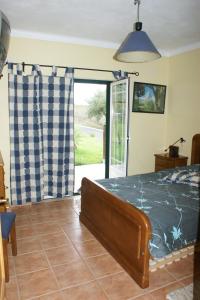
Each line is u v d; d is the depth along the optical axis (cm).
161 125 462
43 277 210
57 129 365
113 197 226
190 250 232
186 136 420
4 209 248
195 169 324
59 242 265
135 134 440
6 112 343
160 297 187
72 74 361
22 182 359
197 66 390
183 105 423
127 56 238
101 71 396
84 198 300
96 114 821
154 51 211
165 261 218
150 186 285
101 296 189
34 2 250
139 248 193
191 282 203
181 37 358
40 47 351
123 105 402
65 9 267
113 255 234
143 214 188
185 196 254
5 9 268
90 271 217
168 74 451
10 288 196
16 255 240
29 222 312
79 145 826
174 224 202
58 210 350
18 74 334
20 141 348
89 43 380
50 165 375
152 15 278
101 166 622
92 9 266
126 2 247
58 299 186
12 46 336
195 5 251
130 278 208
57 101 358
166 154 434
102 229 257
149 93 438
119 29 331
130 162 444
